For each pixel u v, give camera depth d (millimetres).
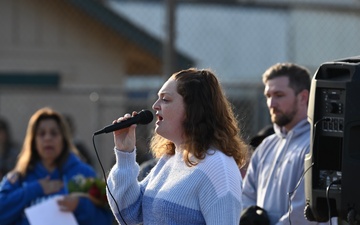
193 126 6164
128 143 6402
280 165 8148
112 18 14320
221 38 14477
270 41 14406
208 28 14508
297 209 7781
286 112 8281
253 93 12922
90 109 14148
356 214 6227
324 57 13891
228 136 6254
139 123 6395
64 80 14305
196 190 6039
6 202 9852
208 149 6156
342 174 6246
